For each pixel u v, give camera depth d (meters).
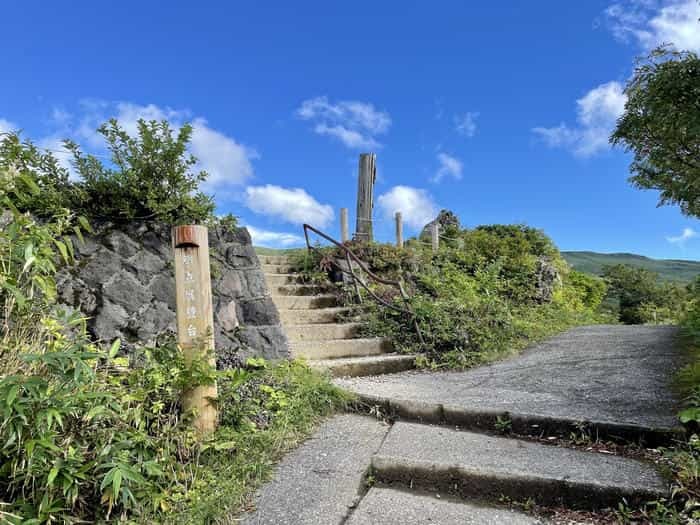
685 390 2.94
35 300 2.11
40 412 1.55
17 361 1.78
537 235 11.27
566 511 2.01
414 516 1.99
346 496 2.14
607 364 3.97
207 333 2.55
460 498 2.18
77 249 3.29
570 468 2.19
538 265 9.27
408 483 2.31
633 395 3.03
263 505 2.06
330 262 6.26
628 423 2.49
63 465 1.60
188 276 2.57
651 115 2.47
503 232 11.29
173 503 2.00
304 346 4.48
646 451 2.38
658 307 18.31
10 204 1.98
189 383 2.40
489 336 4.95
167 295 3.55
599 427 2.54
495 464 2.26
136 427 2.12
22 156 2.97
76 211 3.33
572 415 2.67
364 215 8.95
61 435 1.75
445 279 6.71
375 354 4.71
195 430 2.40
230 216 4.16
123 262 3.43
